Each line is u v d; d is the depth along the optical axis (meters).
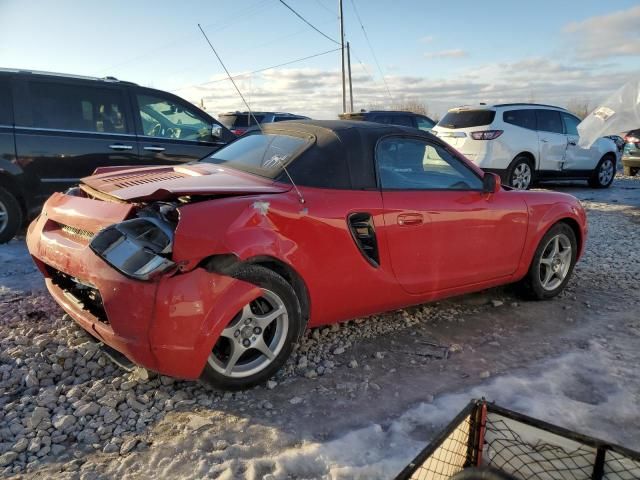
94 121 6.24
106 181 3.41
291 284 3.10
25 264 5.15
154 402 2.87
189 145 6.79
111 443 2.53
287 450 2.53
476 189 4.07
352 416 2.83
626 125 5.82
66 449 2.51
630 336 3.94
